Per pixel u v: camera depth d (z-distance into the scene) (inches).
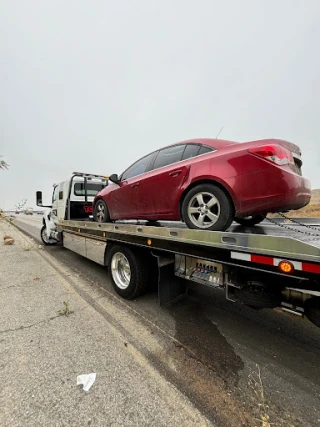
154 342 83.9
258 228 119.3
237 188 86.3
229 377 67.2
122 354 76.0
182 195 106.3
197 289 131.9
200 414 54.4
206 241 80.3
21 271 172.6
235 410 55.8
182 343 83.8
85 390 60.3
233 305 117.7
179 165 109.6
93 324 95.3
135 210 134.8
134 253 118.3
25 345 79.7
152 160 135.0
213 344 83.8
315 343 86.0
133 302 119.0
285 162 82.0
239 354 78.3
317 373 70.0
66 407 55.1
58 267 185.3
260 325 98.4
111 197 157.0
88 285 143.6
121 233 122.9
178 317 104.0
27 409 54.3
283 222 149.6
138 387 62.0
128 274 125.0
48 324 94.6
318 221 143.6
